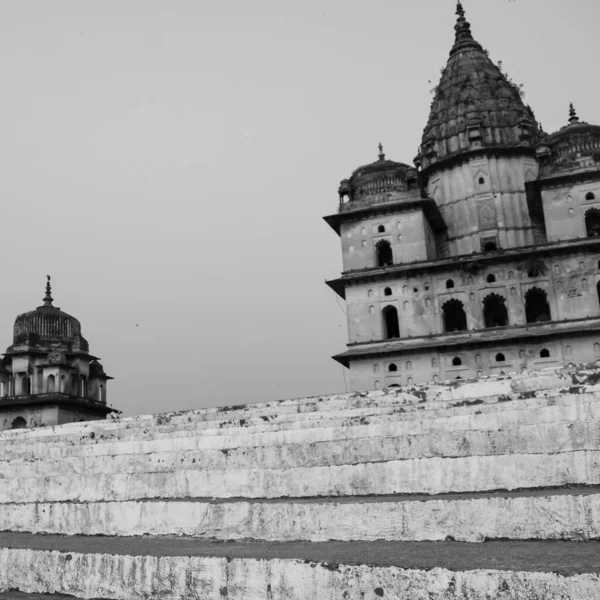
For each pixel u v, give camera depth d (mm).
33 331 76438
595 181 56750
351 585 10258
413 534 12711
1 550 13562
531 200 60062
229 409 33219
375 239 60750
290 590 10719
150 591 11820
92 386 77938
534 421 19328
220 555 11617
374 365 56844
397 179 61906
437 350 55500
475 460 15117
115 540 14531
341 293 62562
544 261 55469
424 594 9734
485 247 60844
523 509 12094
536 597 9086
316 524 13477
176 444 22922
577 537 11648
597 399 20016
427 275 58031
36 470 21625
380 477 15797
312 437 21094
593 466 14180
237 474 17062
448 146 64688
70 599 12383
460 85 66875
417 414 22266
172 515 14945
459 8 73750
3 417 71125
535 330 54062
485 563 9961
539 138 64000
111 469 20641
